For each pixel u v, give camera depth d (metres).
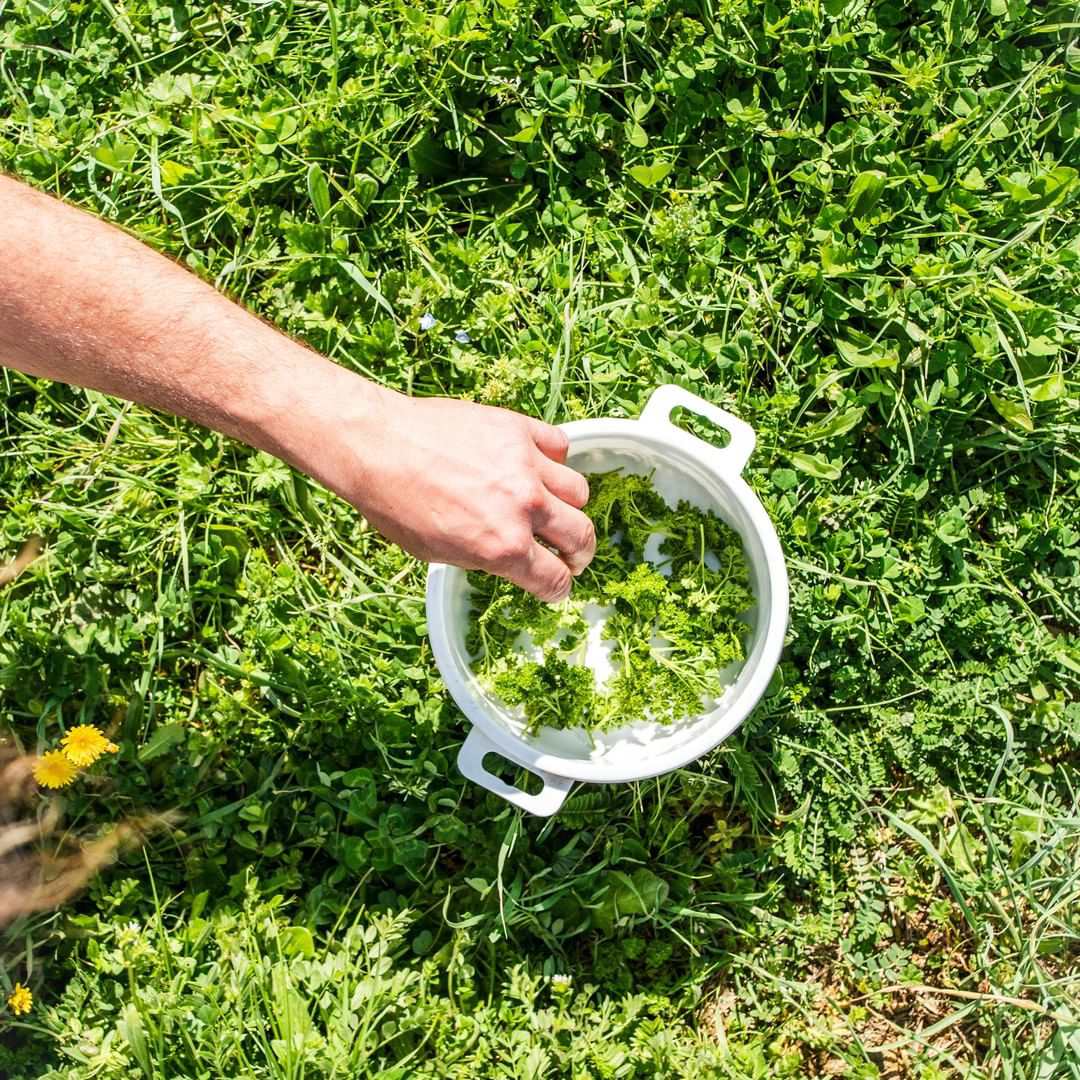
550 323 2.14
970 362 2.06
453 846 2.12
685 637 1.88
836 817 2.07
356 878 2.11
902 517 2.09
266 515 2.13
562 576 1.45
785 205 2.13
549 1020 2.01
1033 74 2.12
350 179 2.18
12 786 2.08
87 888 2.08
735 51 2.10
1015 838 2.07
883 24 2.15
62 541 2.11
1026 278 2.09
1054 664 2.09
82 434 2.20
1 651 2.10
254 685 2.11
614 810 2.07
